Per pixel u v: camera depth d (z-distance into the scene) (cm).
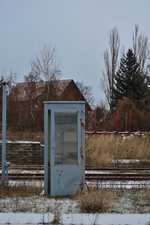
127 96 5784
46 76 4656
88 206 1041
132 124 4422
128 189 1326
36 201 1145
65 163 1257
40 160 2341
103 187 1327
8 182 1355
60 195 1241
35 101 4366
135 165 2250
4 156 1365
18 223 926
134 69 6091
